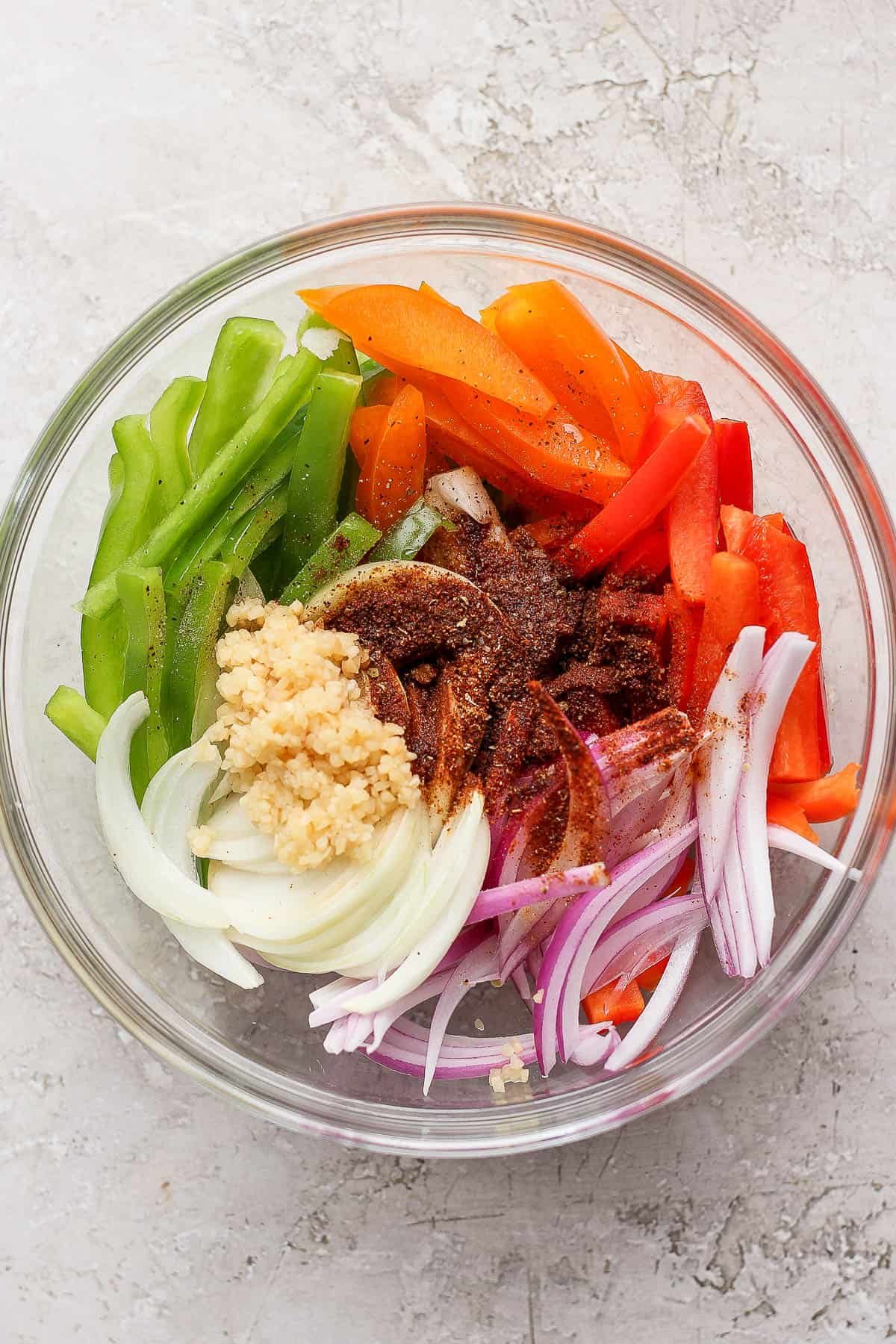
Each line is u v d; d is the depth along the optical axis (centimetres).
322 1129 54
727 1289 57
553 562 53
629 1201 57
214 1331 57
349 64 58
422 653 52
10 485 57
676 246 58
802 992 55
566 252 55
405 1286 57
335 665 51
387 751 50
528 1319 57
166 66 58
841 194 58
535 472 53
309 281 55
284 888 51
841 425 54
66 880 55
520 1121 54
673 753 51
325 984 56
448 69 58
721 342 55
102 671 52
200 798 51
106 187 58
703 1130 57
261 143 58
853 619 56
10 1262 57
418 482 53
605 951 53
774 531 52
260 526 52
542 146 58
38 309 58
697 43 58
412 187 58
